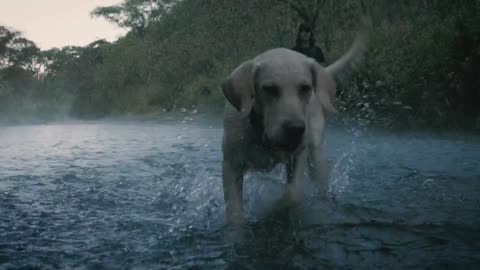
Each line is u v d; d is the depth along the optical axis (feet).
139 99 118.01
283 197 11.92
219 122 63.67
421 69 40.47
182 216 12.00
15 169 21.61
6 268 8.16
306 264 8.02
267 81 10.84
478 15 38.63
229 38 68.44
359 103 39.22
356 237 9.58
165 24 100.17
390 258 8.24
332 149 25.82
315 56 24.06
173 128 60.13
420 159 21.20
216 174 18.92
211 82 79.51
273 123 10.66
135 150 30.35
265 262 8.18
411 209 12.01
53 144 37.86
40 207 13.20
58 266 8.25
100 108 140.56
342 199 13.35
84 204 13.58
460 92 36.76
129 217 11.93
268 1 59.62
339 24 56.18
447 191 14.19
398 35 47.26
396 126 37.47
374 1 53.31
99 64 154.51
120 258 8.61
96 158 26.08
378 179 16.38
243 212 11.94
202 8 69.56
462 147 25.81
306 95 11.14
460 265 7.82
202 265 8.10
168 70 97.91
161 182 17.34
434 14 50.14
